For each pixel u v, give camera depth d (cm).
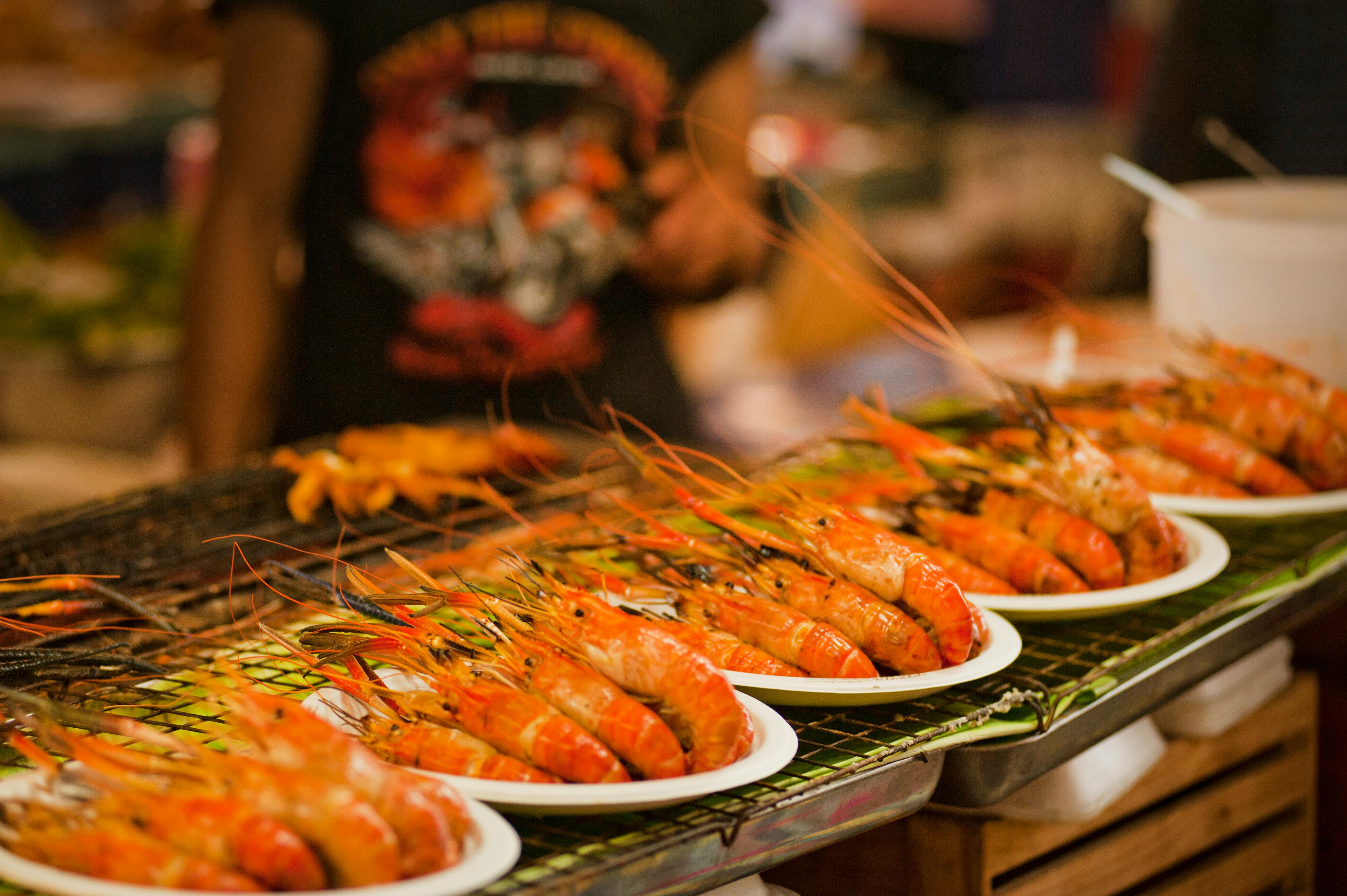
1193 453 223
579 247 347
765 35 699
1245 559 204
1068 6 805
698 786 114
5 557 192
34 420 503
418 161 336
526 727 121
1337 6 456
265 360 343
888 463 239
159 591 179
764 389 508
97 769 107
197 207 528
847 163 600
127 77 497
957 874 163
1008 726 142
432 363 347
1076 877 177
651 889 111
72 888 94
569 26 338
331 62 334
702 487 216
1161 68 493
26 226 620
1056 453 185
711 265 365
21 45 484
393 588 155
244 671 149
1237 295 251
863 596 150
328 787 100
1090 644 171
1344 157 468
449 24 330
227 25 335
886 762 130
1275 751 223
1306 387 227
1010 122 715
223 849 99
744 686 141
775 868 180
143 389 514
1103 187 623
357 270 344
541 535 192
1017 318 611
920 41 753
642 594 165
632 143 351
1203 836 202
